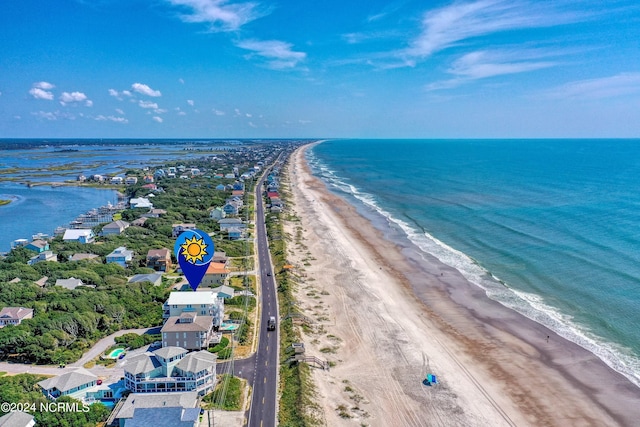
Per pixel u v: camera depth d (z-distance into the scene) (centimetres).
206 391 7588
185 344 8906
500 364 8931
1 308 10144
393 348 9488
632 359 8969
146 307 10925
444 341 9850
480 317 10975
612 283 12444
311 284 13050
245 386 7862
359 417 7206
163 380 7369
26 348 8588
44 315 9788
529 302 11681
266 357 8888
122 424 6556
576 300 11531
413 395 7869
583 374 8519
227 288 11725
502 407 7612
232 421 6881
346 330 10262
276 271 13900
